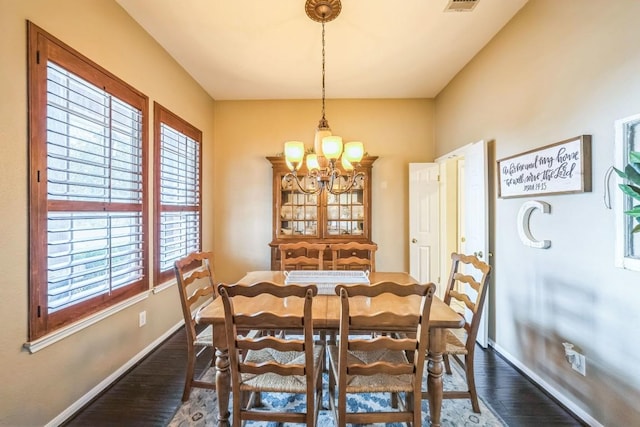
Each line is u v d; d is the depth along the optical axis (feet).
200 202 12.31
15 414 4.99
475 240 9.52
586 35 5.74
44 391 5.47
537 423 5.84
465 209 10.24
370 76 11.40
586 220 5.79
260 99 13.69
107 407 6.30
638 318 4.85
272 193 13.67
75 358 6.13
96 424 5.81
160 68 9.29
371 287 4.46
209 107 13.21
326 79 11.64
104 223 6.94
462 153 10.50
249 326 4.85
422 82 11.97
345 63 10.37
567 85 6.20
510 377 7.46
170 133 10.02
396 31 8.49
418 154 13.62
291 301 6.03
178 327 10.41
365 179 12.84
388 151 13.64
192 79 11.51
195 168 11.94
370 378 5.04
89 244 6.53
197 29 8.45
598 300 5.54
